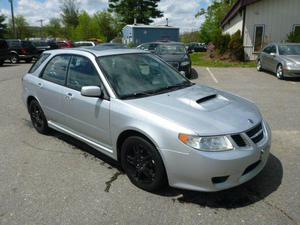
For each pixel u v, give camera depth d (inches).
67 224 123.1
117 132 151.4
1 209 133.7
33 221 125.4
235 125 131.6
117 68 169.9
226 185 128.4
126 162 152.4
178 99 151.2
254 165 137.3
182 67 502.3
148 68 180.2
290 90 398.6
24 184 154.1
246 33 821.2
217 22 1788.9
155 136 133.1
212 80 499.2
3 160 182.4
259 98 348.8
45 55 217.6
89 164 175.5
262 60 586.9
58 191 147.2
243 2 788.0
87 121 170.6
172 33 1184.8
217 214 128.0
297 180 154.0
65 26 2881.4
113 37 2519.7
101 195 143.2
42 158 184.5
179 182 132.0
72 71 184.4
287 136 216.4
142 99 152.4
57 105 193.8
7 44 819.4
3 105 320.2
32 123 235.6
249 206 133.2
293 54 511.2
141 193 144.4
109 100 155.6
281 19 794.8
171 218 125.8
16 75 578.9
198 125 128.7
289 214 127.5
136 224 122.4
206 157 123.1
